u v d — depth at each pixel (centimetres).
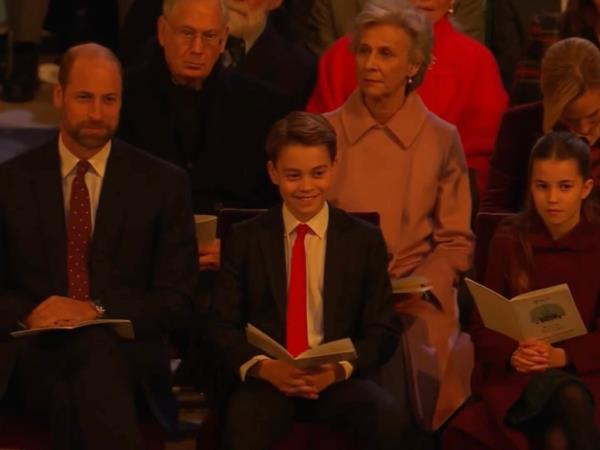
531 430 1560
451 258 1814
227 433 1534
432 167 1828
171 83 1917
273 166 1631
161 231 1644
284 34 2295
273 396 1557
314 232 1627
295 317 1614
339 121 1852
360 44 1811
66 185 1642
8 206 1623
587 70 1761
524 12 2323
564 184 1599
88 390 1513
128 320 1556
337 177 1834
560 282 1633
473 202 1955
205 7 1875
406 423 1565
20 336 1552
